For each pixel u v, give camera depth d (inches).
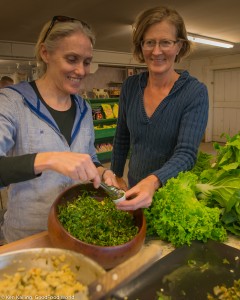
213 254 34.4
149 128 53.7
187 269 31.9
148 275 30.6
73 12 150.3
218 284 30.3
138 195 36.2
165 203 37.6
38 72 47.6
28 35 196.2
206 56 335.6
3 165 32.0
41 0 131.0
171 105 51.1
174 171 42.8
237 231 39.9
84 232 34.4
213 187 42.7
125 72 308.5
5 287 26.0
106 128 204.4
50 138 43.9
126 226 37.2
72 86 43.7
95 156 53.0
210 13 158.6
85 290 23.4
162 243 38.3
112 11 150.7
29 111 43.1
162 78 52.3
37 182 43.3
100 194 44.0
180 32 49.6
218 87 342.6
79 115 48.8
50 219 33.9
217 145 51.4
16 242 36.7
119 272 24.7
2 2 131.3
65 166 31.3
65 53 40.4
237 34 214.1
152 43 49.0
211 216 38.0
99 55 275.0
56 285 25.6
